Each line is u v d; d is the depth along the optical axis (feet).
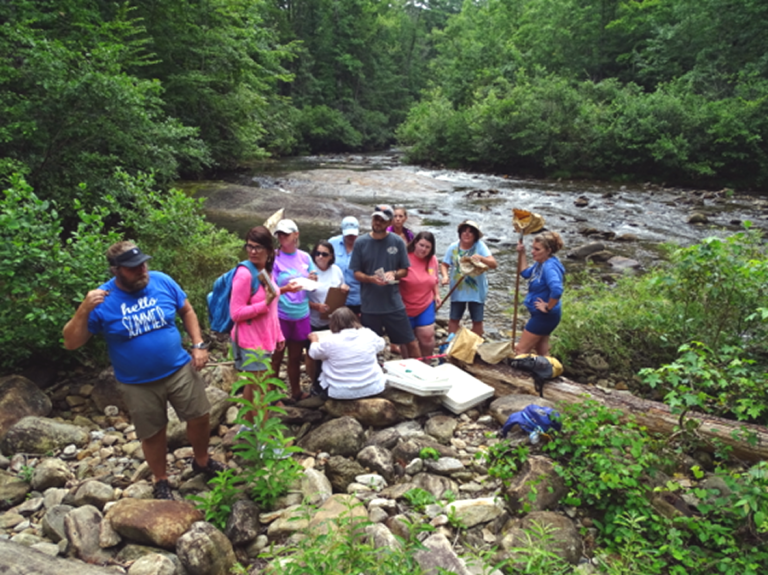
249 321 11.50
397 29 186.91
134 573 8.21
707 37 96.43
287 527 9.52
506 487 10.76
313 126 129.90
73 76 27.53
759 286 16.06
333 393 13.42
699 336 17.28
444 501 10.66
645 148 82.48
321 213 46.24
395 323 15.69
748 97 81.66
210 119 66.59
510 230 44.29
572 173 90.07
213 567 8.63
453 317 18.70
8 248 13.46
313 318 16.21
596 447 11.33
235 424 13.53
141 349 9.93
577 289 25.07
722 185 79.05
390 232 15.42
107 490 10.55
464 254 18.13
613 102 90.58
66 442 12.47
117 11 39.34
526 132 89.66
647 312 18.94
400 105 180.34
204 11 58.59
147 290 10.16
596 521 9.92
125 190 28.19
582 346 18.65
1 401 13.01
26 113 26.84
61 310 14.40
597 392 14.33
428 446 12.35
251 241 11.30
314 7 152.87
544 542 8.50
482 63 126.72
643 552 8.69
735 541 9.27
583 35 116.78
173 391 10.36
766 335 16.22
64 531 9.34
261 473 10.00
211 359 17.51
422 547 8.13
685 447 12.23
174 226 20.35
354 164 99.91
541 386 14.76
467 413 14.38
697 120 80.38
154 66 56.03
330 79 153.99
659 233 43.78
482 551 9.30
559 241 15.66
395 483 11.40
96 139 30.04
